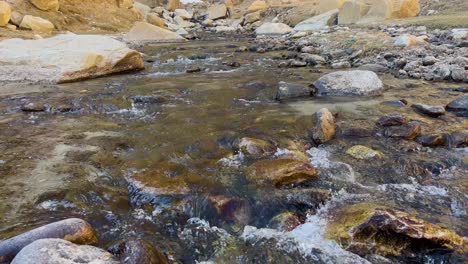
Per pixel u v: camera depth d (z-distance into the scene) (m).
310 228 2.90
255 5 32.16
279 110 6.00
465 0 18.62
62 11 20.00
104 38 10.54
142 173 3.77
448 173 3.84
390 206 3.18
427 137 4.53
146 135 4.97
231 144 4.58
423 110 5.60
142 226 2.97
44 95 7.28
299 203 3.23
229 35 22.59
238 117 5.68
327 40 13.26
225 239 2.86
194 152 4.36
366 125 5.09
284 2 33.22
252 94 7.17
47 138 4.87
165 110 6.18
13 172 3.81
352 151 4.32
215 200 3.21
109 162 4.08
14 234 2.71
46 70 8.88
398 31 13.03
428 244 2.58
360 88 6.86
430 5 19.44
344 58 10.73
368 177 3.76
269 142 4.58
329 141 4.69
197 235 2.91
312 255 2.61
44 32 16.50
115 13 23.83
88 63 9.16
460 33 11.20
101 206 3.21
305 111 5.88
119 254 2.41
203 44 16.95
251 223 3.07
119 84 8.40
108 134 5.02
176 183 3.55
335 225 2.82
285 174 3.57
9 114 6.05
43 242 2.19
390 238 2.61
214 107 6.31
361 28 15.04
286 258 2.62
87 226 2.61
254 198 3.31
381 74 8.61
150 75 9.61
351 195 3.39
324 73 9.02
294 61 10.53
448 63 8.56
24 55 9.22
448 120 5.23
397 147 4.44
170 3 36.91
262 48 13.82
